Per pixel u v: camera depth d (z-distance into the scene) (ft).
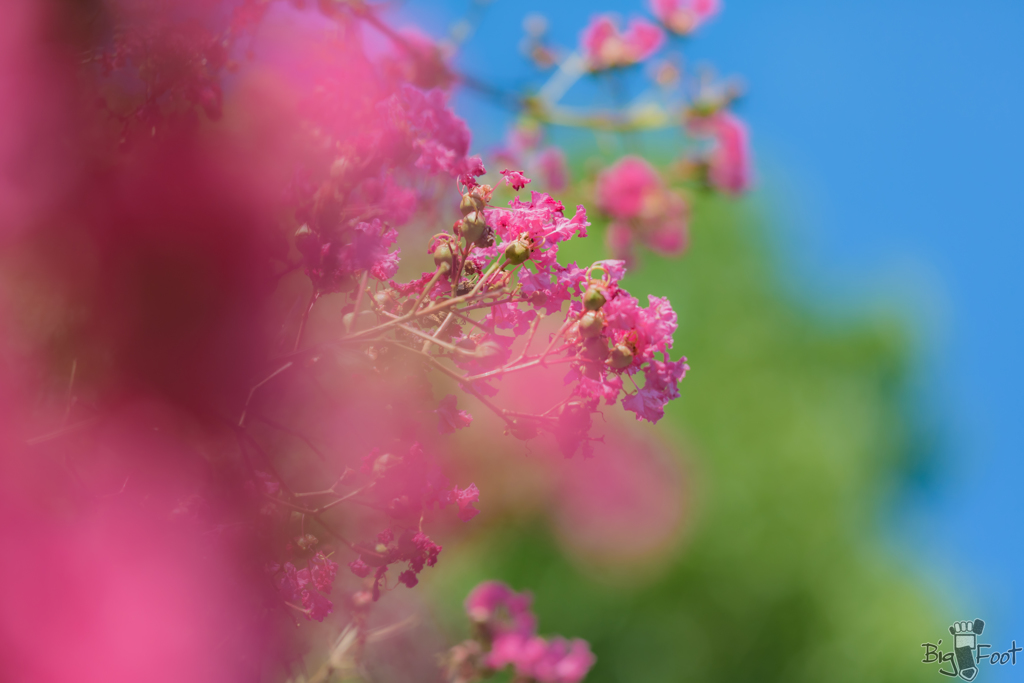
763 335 21.79
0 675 3.43
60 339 3.56
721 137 7.20
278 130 3.69
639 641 19.06
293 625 3.86
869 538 21.72
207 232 3.55
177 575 3.55
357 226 3.70
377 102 3.74
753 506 19.90
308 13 3.97
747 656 19.79
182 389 3.58
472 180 3.76
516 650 4.74
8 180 3.51
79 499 3.56
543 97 5.58
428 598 4.66
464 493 3.79
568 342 3.73
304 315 3.72
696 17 6.81
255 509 3.71
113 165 3.56
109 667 3.47
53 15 3.54
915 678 18.95
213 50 3.73
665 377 3.70
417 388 3.84
